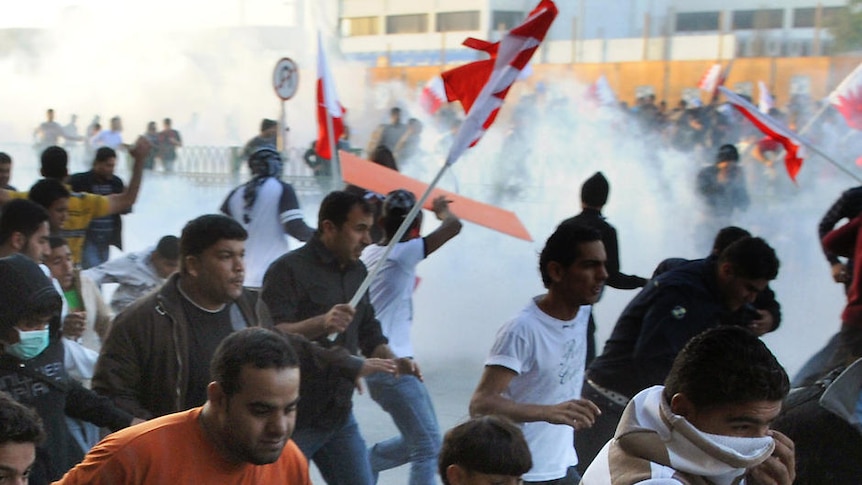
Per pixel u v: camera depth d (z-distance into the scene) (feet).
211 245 11.50
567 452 13.07
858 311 17.88
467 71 16.79
